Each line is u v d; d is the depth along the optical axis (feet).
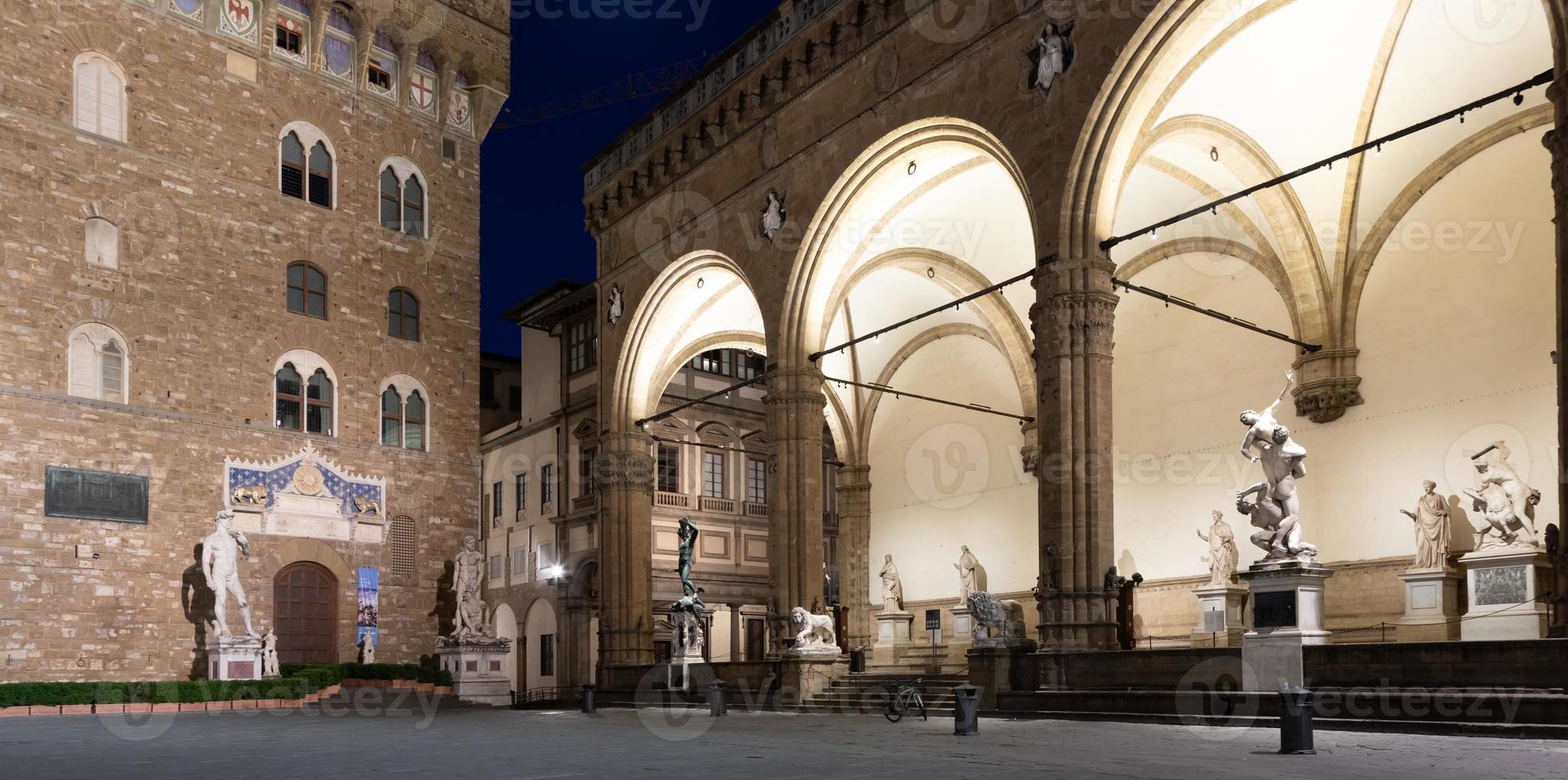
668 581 183.01
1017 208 132.26
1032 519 150.82
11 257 125.70
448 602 156.04
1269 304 123.24
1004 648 93.25
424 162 163.02
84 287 130.52
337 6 156.04
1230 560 122.21
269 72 148.87
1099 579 89.15
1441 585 103.96
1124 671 84.33
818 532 123.44
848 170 117.91
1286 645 74.95
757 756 60.59
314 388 148.36
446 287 162.81
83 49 133.59
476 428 163.02
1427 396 110.32
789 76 126.72
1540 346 102.06
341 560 146.51
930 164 120.88
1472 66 99.35
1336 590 115.85
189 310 138.31
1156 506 132.36
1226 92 101.91
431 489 156.76
